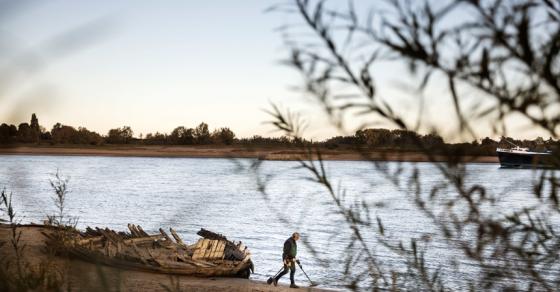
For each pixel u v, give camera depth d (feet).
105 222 136.05
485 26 3.45
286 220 5.91
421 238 5.27
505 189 4.31
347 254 6.10
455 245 4.60
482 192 4.20
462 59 3.53
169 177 363.15
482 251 4.53
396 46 3.61
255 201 179.11
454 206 4.31
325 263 6.43
